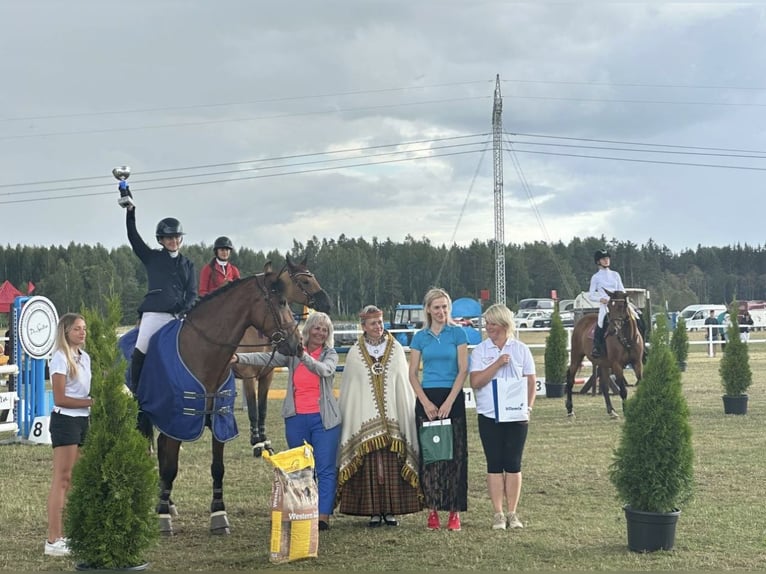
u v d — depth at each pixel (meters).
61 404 5.71
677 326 22.06
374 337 6.59
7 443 10.99
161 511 6.33
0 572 5.35
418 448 6.49
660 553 5.62
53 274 67.75
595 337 12.91
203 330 6.20
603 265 13.38
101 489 4.92
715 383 17.97
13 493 7.77
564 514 6.83
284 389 18.39
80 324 5.83
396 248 87.19
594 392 16.86
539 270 86.38
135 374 6.45
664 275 95.75
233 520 6.77
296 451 5.75
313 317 6.60
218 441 6.29
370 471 6.42
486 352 6.50
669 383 5.71
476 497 7.56
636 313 13.82
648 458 5.65
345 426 6.44
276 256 80.38
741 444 10.05
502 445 6.44
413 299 83.88
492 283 83.44
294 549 5.54
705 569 5.27
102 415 5.01
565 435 11.12
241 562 5.57
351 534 6.29
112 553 4.89
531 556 5.62
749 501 7.15
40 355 11.16
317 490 5.90
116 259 72.75
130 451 4.98
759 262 102.06
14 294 21.64
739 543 5.85
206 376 6.18
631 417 5.79
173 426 6.11
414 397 6.62
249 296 6.26
